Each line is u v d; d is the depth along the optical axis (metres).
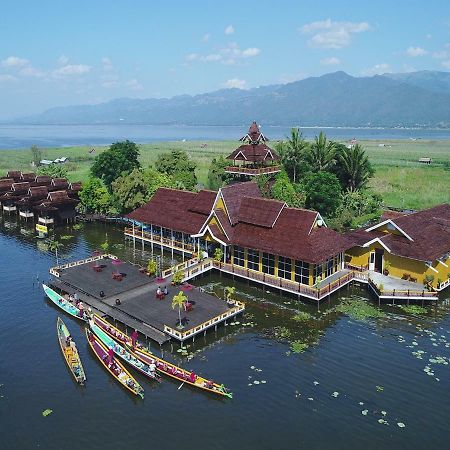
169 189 84.31
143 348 48.78
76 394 42.44
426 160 180.00
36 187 105.25
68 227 98.81
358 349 49.34
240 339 51.75
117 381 44.19
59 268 69.00
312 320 55.88
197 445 36.00
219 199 70.81
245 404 40.72
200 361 47.41
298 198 92.88
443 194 119.75
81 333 53.28
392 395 41.72
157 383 43.97
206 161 182.12
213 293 63.34
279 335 52.53
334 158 110.56
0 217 108.56
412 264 62.78
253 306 59.75
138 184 94.12
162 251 80.69
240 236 68.00
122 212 97.50
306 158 111.19
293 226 64.50
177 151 113.06
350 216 89.88
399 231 65.12
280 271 64.56
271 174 103.75
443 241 65.19
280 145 116.62
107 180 111.56
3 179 117.38
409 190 125.62
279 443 36.16
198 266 67.62
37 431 37.78
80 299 59.78
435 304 59.59
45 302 61.16
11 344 50.72
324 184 90.56
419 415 39.16
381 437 36.75
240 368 46.19
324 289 59.12
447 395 41.62
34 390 42.97
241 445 36.00
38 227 91.81
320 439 36.56
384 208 104.62
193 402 41.16
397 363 46.59
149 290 61.66
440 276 62.88
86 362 47.47
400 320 55.66
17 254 80.81
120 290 61.53
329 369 45.75
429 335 52.06
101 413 39.88
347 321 55.56
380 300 59.75
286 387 43.00
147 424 38.44
